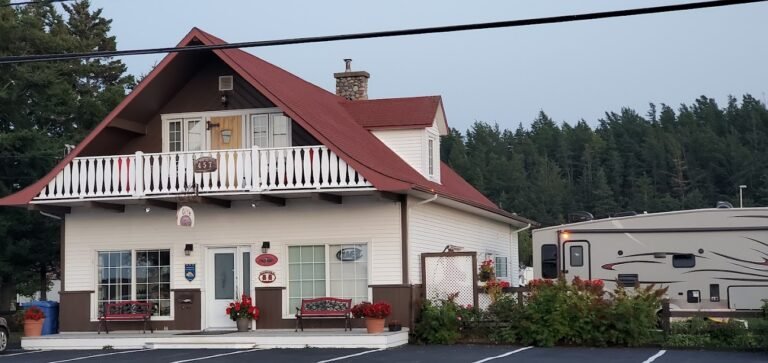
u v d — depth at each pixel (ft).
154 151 91.50
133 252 90.63
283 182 81.97
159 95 89.71
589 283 79.71
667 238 91.71
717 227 90.74
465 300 83.51
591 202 337.93
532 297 80.33
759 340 74.33
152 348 81.92
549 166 358.02
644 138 369.71
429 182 95.09
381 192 80.84
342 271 85.40
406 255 83.51
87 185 86.38
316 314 83.41
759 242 89.51
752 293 89.10
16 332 113.19
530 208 321.52
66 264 91.91
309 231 86.12
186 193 83.15
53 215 91.91
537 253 94.94
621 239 92.73
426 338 81.41
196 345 80.74
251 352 75.97
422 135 97.09
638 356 70.08
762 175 334.24
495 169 339.77
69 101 131.75
